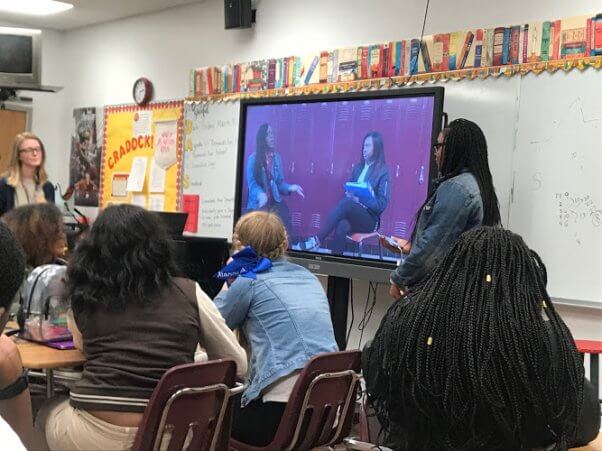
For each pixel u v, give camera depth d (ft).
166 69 19.03
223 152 17.10
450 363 4.18
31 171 14.80
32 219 8.61
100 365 6.34
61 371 7.72
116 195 20.33
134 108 19.81
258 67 16.26
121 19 20.48
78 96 22.08
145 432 5.99
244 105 14.89
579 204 10.98
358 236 12.89
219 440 6.92
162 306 6.50
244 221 8.66
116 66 20.66
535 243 11.44
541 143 11.41
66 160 22.57
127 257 6.40
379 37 13.98
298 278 8.45
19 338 7.93
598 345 9.16
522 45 11.67
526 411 4.18
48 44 22.39
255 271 8.32
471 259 4.44
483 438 4.26
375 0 14.06
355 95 12.98
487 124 12.07
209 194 17.42
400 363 4.36
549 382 4.19
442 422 4.32
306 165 13.75
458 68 12.50
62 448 6.45
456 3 12.67
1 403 5.44
